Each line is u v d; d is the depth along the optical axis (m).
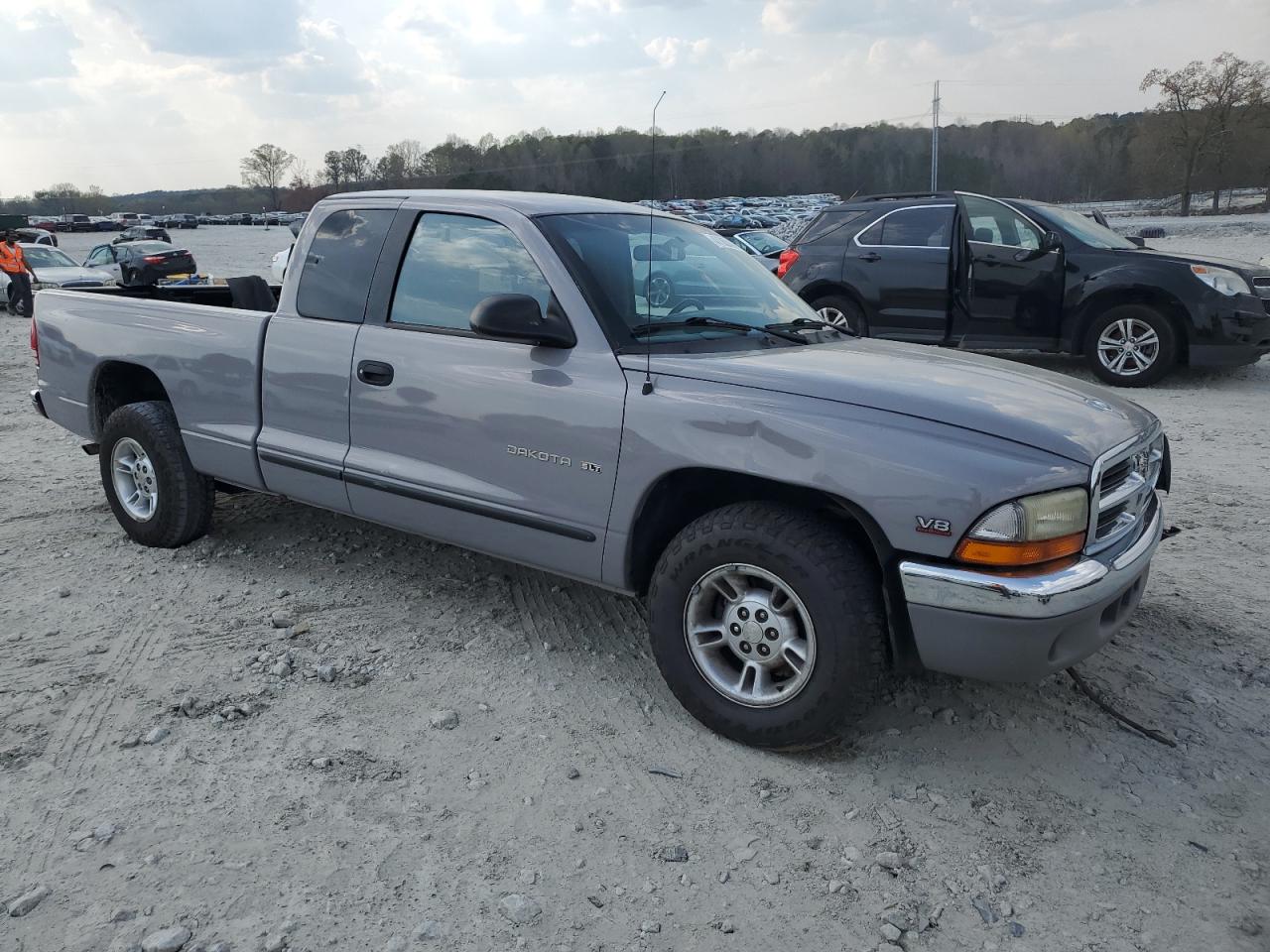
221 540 5.09
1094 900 2.55
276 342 4.27
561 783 3.03
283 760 3.12
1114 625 3.07
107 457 5.06
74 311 5.20
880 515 2.84
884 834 2.81
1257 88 62.84
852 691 2.95
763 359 3.36
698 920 2.46
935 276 9.84
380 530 5.27
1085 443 2.91
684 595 3.22
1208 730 3.37
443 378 3.71
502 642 3.98
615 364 3.34
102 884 2.54
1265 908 2.53
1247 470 6.46
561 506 3.46
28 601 4.35
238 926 2.40
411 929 2.41
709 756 3.19
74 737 3.24
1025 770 3.13
